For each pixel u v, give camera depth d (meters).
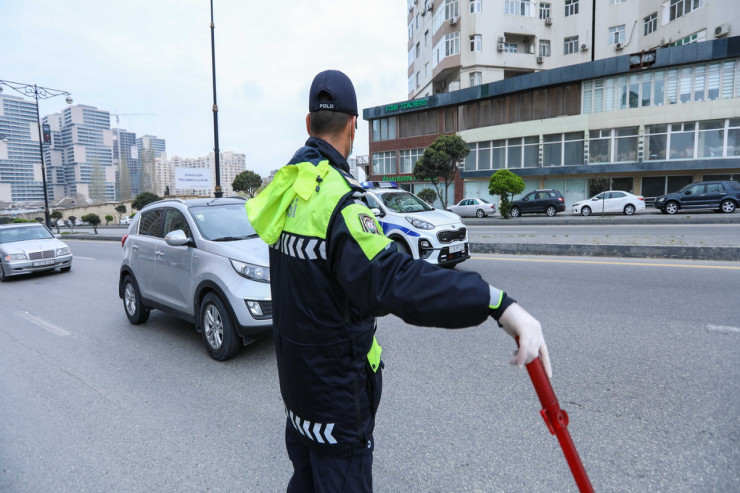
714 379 3.49
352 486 1.39
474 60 34.19
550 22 34.81
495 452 2.71
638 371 3.70
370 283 1.16
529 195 25.89
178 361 4.57
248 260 4.34
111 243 20.77
